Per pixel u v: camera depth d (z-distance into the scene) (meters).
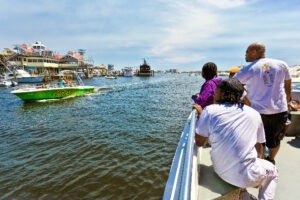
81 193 5.69
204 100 2.77
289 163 2.75
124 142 9.35
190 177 1.35
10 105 19.58
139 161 7.50
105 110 16.97
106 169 6.92
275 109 2.43
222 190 1.85
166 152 8.28
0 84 41.44
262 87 2.47
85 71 80.31
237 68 3.34
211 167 2.26
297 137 3.56
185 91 33.22
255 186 1.74
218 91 1.93
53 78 54.91
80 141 9.51
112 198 5.48
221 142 1.73
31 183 6.15
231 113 1.75
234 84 1.83
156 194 5.66
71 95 23.77
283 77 2.44
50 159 7.71
